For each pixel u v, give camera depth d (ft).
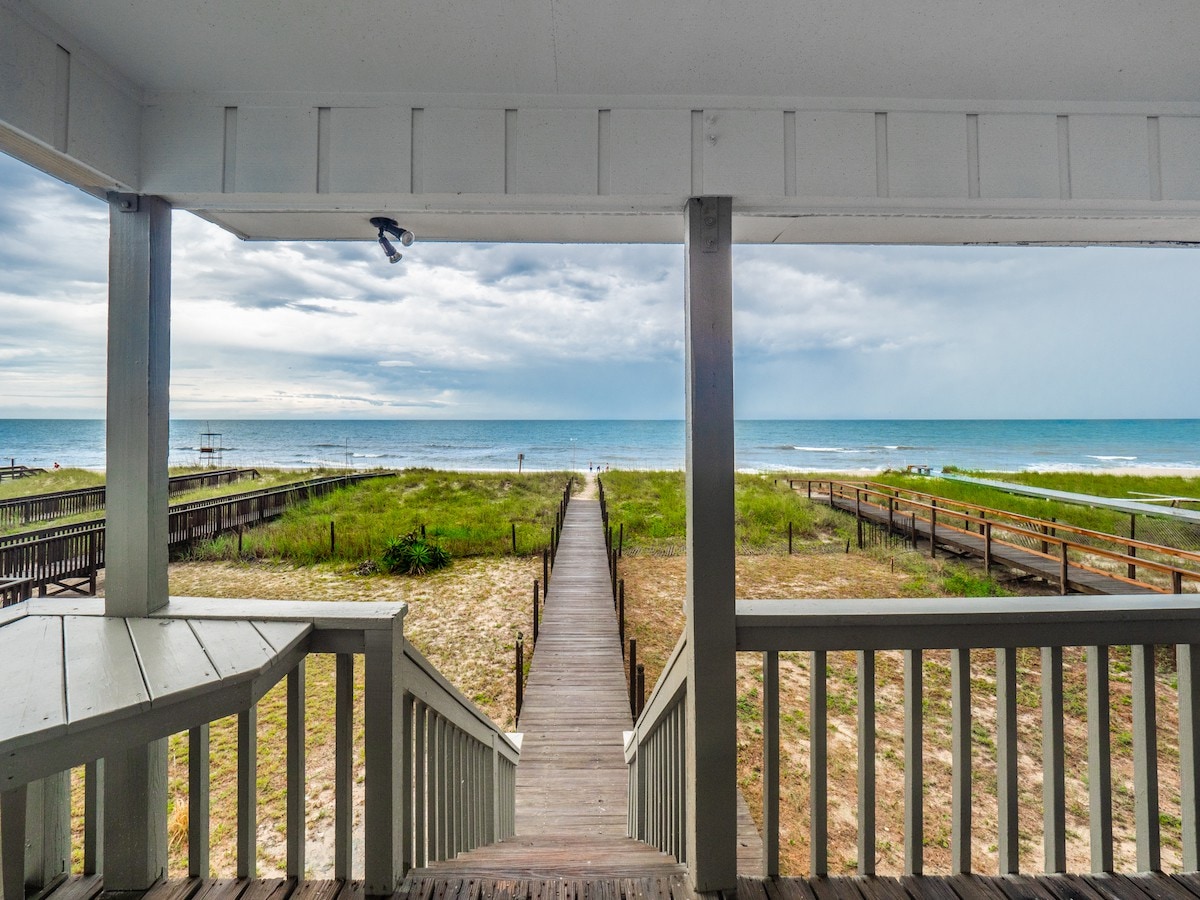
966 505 31.83
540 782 10.77
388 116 4.69
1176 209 4.98
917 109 4.76
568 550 35.42
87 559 21.07
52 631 4.39
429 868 5.08
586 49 4.09
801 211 5.02
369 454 143.74
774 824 4.76
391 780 4.61
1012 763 4.75
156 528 4.80
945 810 11.86
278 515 42.22
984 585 26.50
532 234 6.77
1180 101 4.82
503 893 4.68
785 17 3.76
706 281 4.74
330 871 9.47
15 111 3.59
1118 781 12.94
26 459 120.47
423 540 32.24
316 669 17.47
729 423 4.75
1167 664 18.07
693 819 4.74
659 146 4.69
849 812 11.72
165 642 4.23
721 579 4.72
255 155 4.67
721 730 4.72
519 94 4.68
